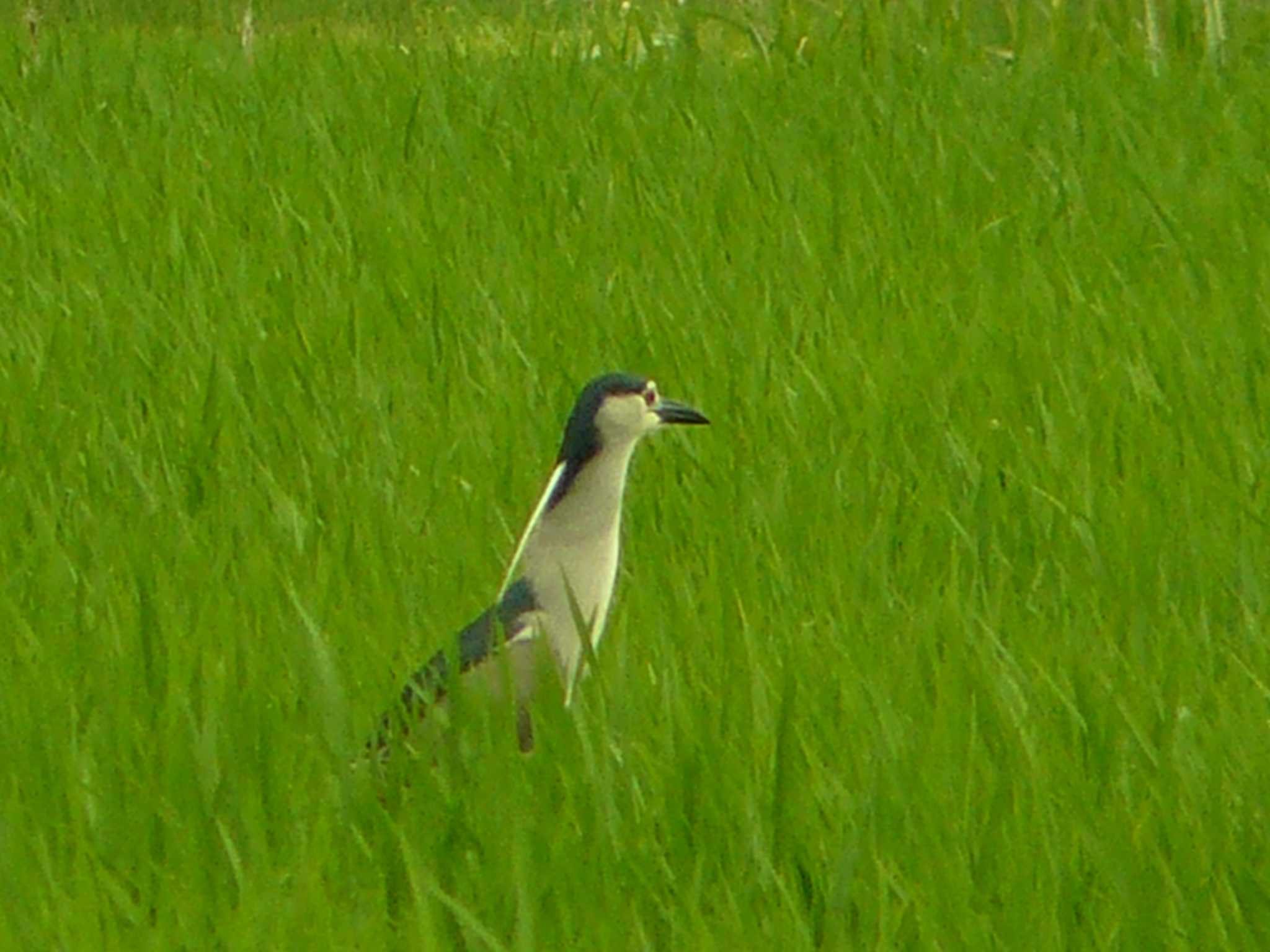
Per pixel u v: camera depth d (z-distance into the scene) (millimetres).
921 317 15805
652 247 17609
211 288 16766
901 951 8266
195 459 13258
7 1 33875
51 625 10820
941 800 8961
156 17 32781
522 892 8180
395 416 14219
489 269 17094
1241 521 12203
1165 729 9484
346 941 8188
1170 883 8469
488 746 9398
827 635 10633
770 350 14812
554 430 13797
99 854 8961
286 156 20578
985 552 12047
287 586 10727
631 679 10203
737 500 12711
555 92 22734
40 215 18516
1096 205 18781
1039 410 13961
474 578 11531
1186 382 14422
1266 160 20031
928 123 20891
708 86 23031
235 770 9328
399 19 32688
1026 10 24797
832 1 25703
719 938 8211
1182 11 24297
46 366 14609
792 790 9047
